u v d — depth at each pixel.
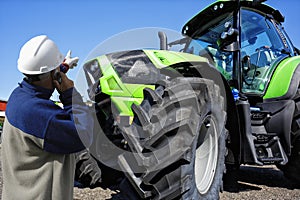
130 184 2.28
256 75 3.89
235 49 3.53
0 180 4.00
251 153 3.18
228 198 3.32
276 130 3.63
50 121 1.54
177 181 2.20
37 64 1.59
